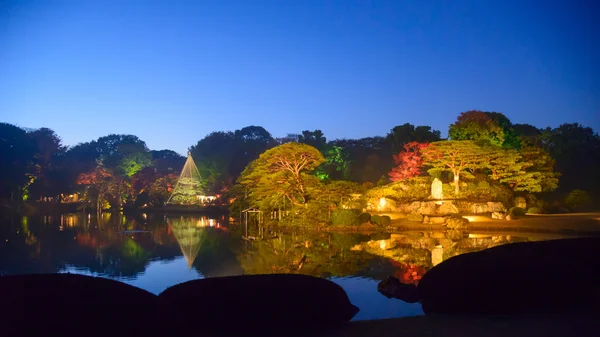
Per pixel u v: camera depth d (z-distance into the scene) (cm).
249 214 5003
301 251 2584
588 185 6131
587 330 767
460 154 4531
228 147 8781
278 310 866
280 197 4262
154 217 6359
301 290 903
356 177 7681
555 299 946
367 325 886
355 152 8231
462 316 927
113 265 2103
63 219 5806
